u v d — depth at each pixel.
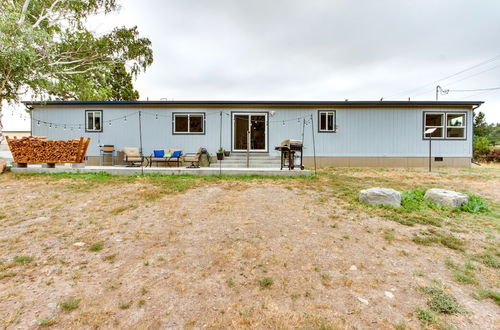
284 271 2.21
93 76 15.38
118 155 10.95
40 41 9.38
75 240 2.86
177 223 3.48
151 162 9.96
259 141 11.68
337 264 2.34
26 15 11.84
